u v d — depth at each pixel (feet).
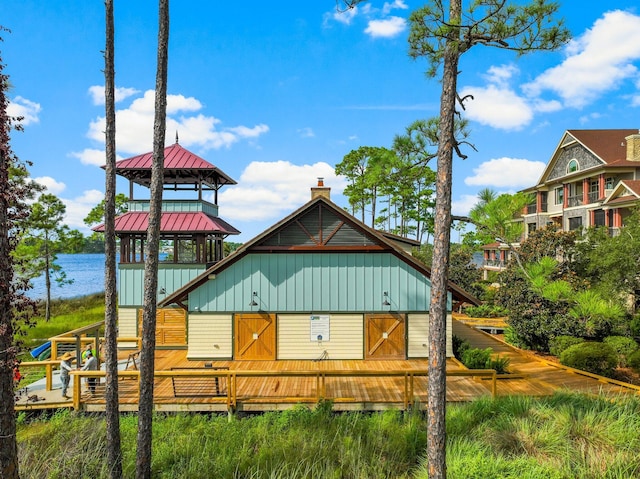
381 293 52.60
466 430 31.50
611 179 99.71
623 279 55.77
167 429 34.06
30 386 44.65
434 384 21.91
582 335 59.16
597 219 101.76
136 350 59.98
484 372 37.35
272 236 52.60
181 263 60.54
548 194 127.85
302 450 29.96
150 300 27.32
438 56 22.18
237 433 32.96
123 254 60.90
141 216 61.36
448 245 22.48
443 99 22.63
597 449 27.61
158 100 27.71
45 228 100.73
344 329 52.60
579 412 31.22
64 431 33.99
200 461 29.01
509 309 67.62
